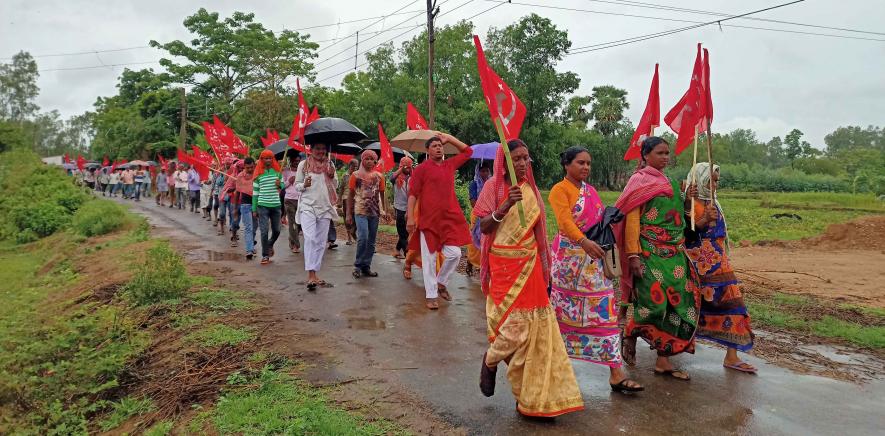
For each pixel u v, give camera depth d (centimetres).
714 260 464
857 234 1597
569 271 409
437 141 653
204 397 422
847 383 448
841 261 1302
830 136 14325
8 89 3722
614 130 6303
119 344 576
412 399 398
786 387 435
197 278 789
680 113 498
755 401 405
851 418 379
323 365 464
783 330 618
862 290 938
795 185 6250
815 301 794
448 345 517
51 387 508
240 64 4006
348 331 557
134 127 4116
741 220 2542
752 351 532
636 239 434
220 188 1481
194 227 1534
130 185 2902
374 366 462
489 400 398
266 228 920
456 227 662
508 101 369
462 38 3144
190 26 4072
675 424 364
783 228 2197
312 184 732
